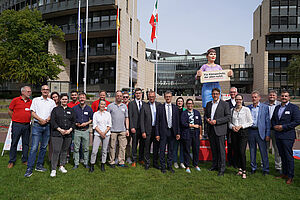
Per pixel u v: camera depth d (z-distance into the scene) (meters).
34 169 6.12
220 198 4.45
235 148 6.57
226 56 60.06
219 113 6.05
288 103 5.69
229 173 6.11
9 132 7.84
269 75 40.50
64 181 5.25
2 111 17.09
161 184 5.16
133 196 4.45
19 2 39.81
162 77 72.19
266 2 39.25
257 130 6.05
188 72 70.50
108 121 6.23
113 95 31.22
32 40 23.64
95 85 36.28
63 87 26.33
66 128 5.76
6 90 42.03
